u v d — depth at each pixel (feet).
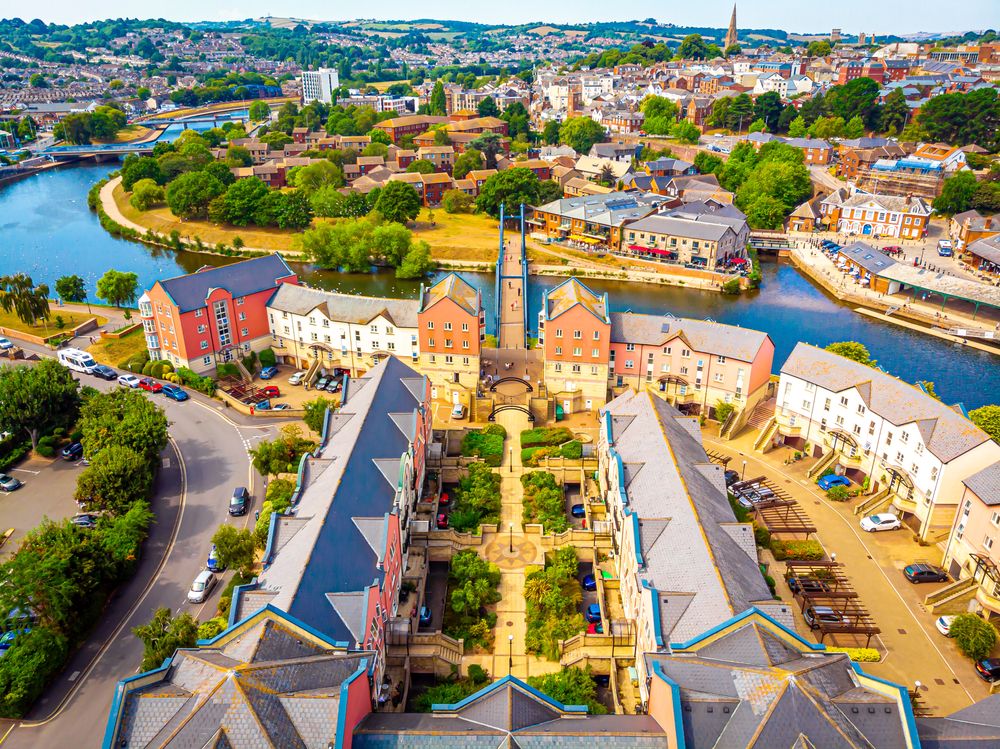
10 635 264.93
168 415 429.38
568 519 343.46
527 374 456.86
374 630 234.17
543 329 431.84
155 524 336.29
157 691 186.70
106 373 470.80
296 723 182.70
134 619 283.18
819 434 382.83
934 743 185.26
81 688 253.65
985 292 582.35
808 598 283.18
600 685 257.96
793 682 182.50
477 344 427.74
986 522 279.69
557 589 284.41
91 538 290.56
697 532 247.91
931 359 534.78
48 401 387.75
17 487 363.76
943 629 274.98
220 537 292.61
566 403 427.33
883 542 324.39
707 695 188.14
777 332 586.04
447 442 393.29
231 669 183.01
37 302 536.42
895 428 338.13
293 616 208.33
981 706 201.26
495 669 258.57
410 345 452.35
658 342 417.69
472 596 281.33
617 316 431.43
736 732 179.63
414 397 361.71
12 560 269.44
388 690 236.43
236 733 175.42
